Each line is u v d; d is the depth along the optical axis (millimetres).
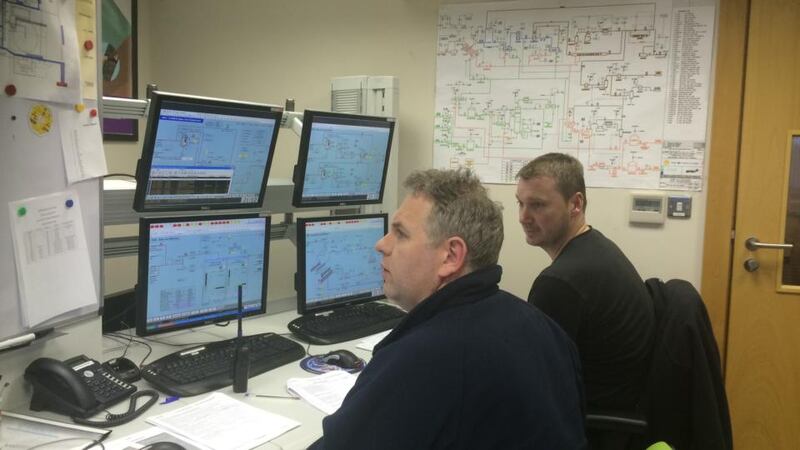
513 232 2684
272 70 3123
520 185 1984
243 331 1979
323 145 2049
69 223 1466
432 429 928
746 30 2293
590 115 2518
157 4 3367
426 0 2752
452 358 951
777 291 2334
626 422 1667
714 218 2379
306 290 1985
